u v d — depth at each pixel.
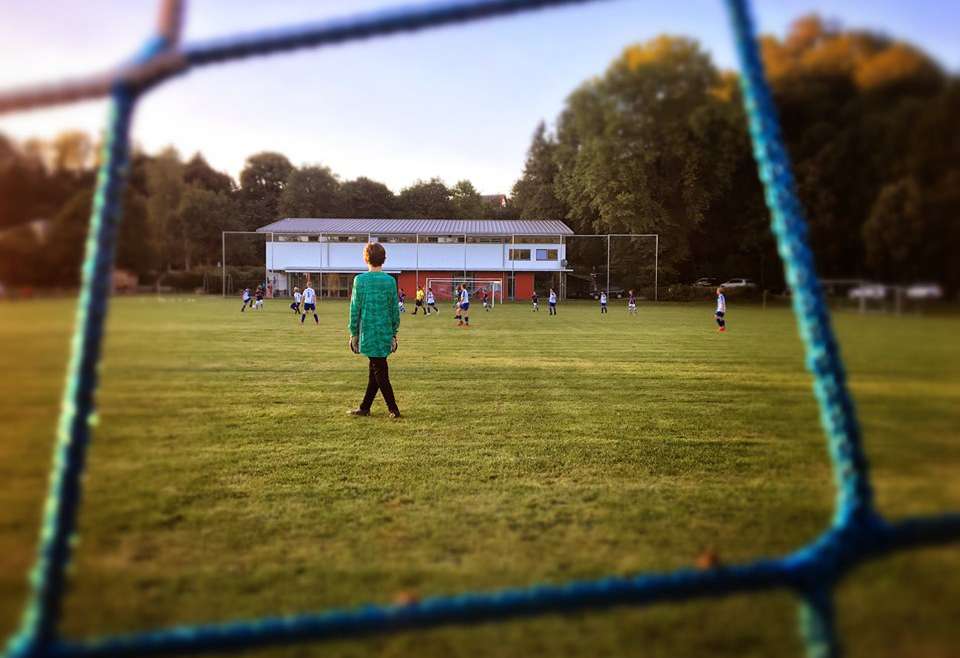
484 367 9.27
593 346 12.58
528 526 2.95
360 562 2.54
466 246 44.62
